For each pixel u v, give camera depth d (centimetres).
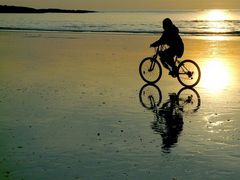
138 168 656
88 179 613
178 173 634
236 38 3578
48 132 862
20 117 989
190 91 1329
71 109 1075
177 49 1378
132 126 912
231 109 1070
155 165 669
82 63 2028
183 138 818
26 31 4634
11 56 2334
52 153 729
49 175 629
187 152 732
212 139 809
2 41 3338
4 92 1303
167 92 1310
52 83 1466
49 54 2439
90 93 1287
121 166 665
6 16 11338
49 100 1184
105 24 6400
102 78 1574
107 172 640
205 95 1261
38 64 1995
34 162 685
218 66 1866
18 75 1652
